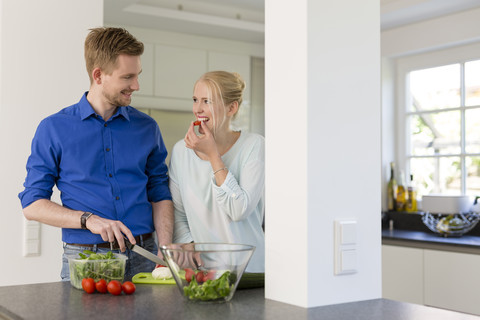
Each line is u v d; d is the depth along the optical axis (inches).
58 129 78.2
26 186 77.6
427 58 164.7
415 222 159.2
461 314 50.3
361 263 55.9
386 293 145.3
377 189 57.4
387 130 172.2
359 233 55.8
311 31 53.2
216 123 71.9
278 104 56.1
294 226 53.8
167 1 170.9
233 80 72.9
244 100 194.4
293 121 54.2
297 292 53.4
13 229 99.9
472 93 154.5
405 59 170.9
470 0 140.0
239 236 72.7
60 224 73.9
